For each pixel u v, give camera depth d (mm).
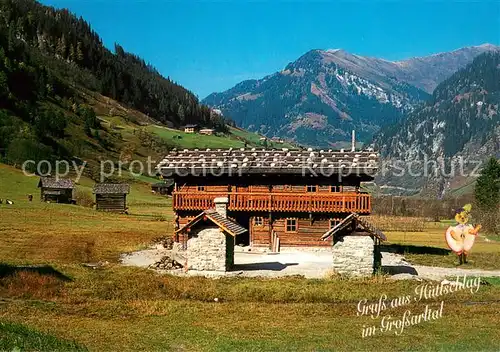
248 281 33062
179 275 35125
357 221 35344
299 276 35062
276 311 26453
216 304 27719
